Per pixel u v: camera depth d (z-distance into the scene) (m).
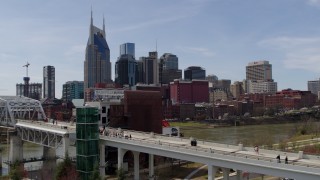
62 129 125.06
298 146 158.75
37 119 183.50
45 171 129.75
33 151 184.12
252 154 82.12
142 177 116.81
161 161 132.38
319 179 65.31
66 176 110.06
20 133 153.75
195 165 129.25
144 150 101.94
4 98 172.75
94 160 109.88
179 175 117.56
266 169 73.44
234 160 78.44
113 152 130.62
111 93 192.88
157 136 116.31
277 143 187.88
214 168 84.19
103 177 109.12
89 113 109.56
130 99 151.38
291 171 69.25
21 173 119.94
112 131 125.62
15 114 171.25
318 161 74.25
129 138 108.88
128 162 130.38
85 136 109.31
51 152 143.38
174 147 92.75
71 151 122.88
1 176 124.00
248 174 103.25
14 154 151.50
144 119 154.50
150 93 156.38
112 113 149.25
